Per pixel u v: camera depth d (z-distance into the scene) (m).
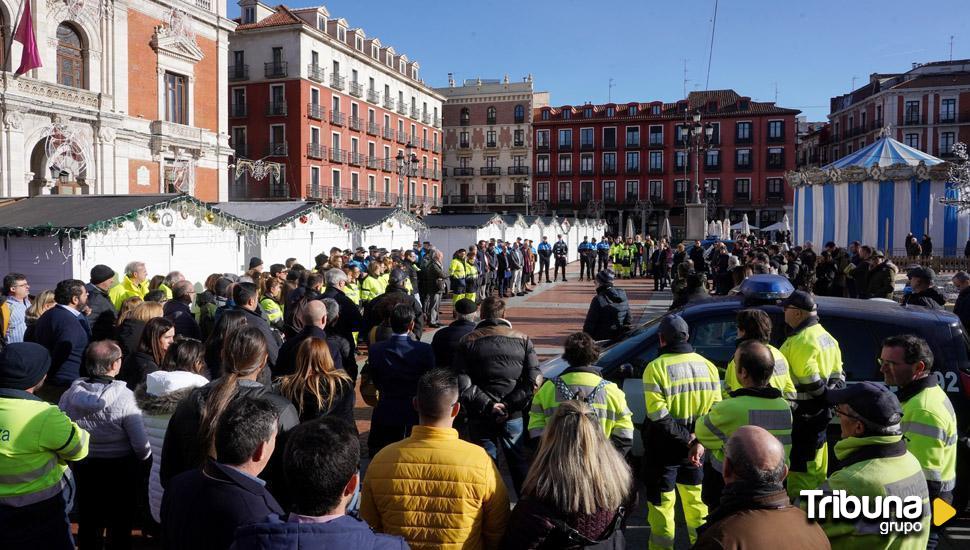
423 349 5.55
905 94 59.53
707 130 27.64
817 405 4.59
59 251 11.91
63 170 26.77
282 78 48.25
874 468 2.93
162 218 13.62
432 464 3.16
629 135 74.06
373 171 57.28
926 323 5.38
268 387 4.00
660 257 24.25
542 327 15.70
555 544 2.90
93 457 4.30
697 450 4.37
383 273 13.12
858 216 24.19
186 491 2.76
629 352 6.02
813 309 4.72
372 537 2.29
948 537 4.78
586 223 46.88
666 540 4.46
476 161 78.06
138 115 30.67
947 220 22.67
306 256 18.81
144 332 5.05
